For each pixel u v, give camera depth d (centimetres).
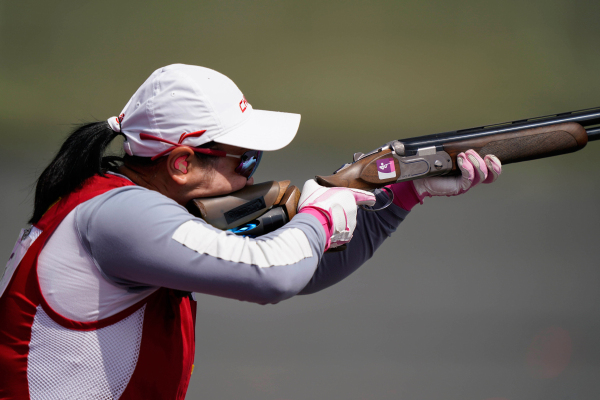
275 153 3409
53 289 421
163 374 457
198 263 416
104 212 420
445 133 706
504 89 4591
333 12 5028
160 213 421
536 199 2631
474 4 4994
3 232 1952
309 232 477
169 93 460
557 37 4956
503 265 1853
